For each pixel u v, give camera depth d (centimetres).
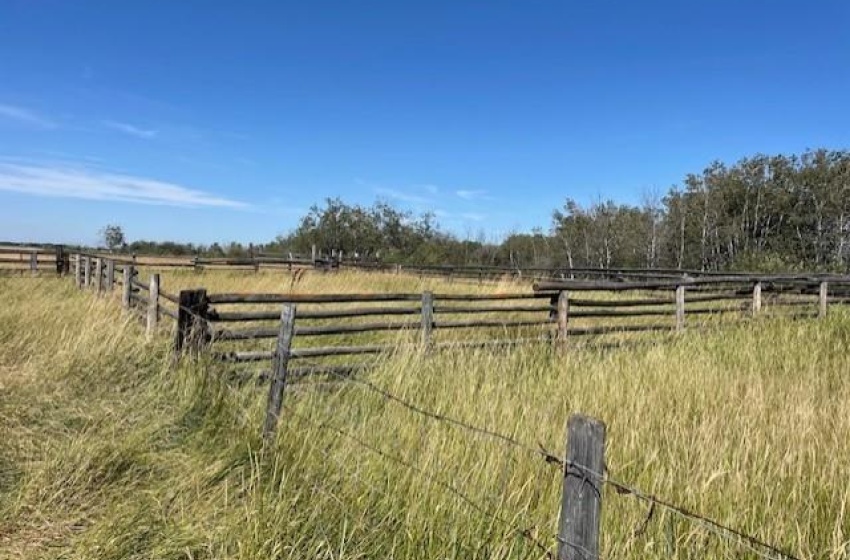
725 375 653
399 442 423
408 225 5359
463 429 425
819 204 4788
